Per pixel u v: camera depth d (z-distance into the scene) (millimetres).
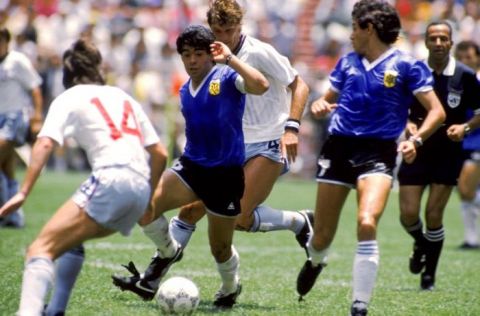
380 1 23875
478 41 81625
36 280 18562
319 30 88312
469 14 83875
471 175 43031
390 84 23562
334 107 24953
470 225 43625
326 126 76688
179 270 31656
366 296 21719
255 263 35000
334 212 24203
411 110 30484
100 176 19031
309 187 71000
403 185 30906
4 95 41156
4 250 34625
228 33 24766
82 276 28562
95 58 20469
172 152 73438
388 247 42469
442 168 30422
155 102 76938
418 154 30531
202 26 22516
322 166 24078
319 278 31828
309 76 79000
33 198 56812
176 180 23281
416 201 30625
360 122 23641
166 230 23688
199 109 22844
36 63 77375
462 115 30906
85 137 19375
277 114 26250
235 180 23297
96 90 19828
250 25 84438
